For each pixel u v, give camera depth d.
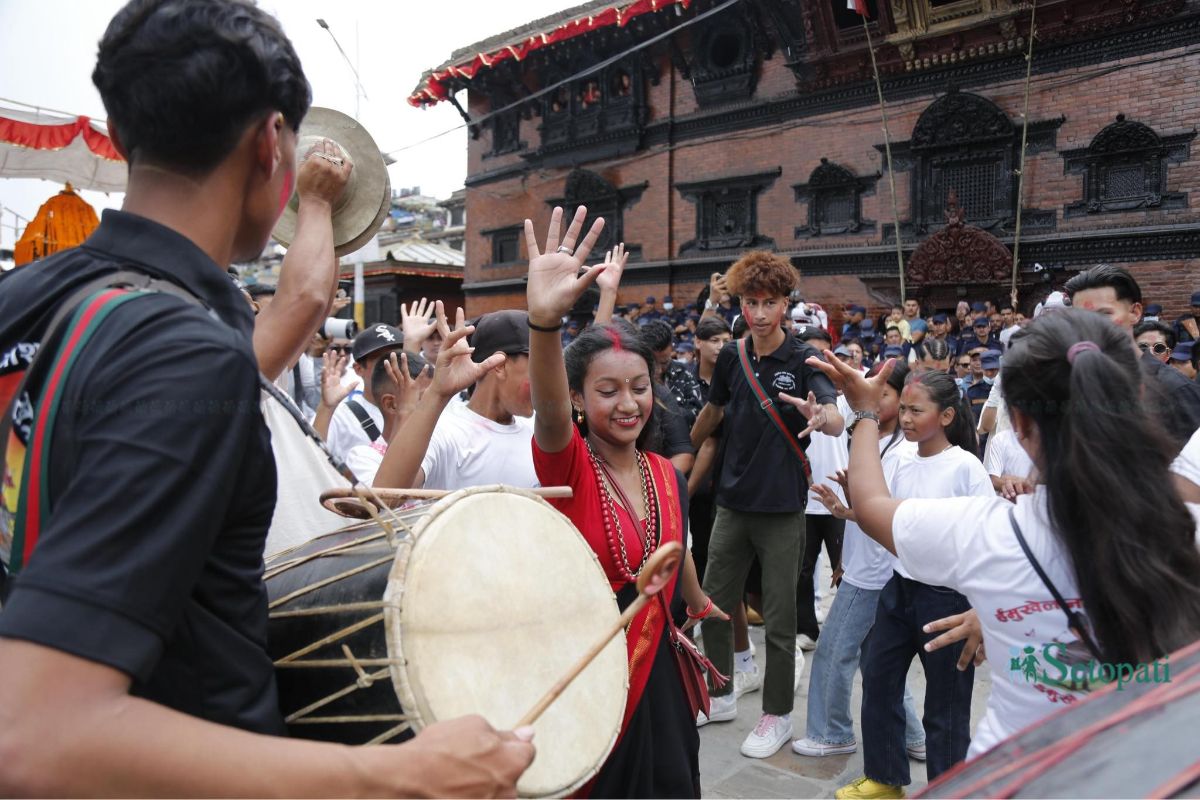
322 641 1.29
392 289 22.56
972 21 10.62
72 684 0.77
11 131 6.80
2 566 1.10
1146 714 0.89
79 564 0.80
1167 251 9.69
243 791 0.83
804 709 4.23
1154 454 1.42
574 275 1.95
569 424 2.03
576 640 1.52
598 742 1.49
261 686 1.05
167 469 0.85
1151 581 1.36
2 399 1.02
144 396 0.87
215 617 0.99
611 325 2.29
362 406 4.01
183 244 1.05
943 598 2.91
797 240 12.70
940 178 11.39
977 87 10.95
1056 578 1.51
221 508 0.90
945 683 2.93
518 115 16.66
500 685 1.33
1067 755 0.88
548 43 14.38
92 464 0.85
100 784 0.78
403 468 2.19
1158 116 9.65
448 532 1.35
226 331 0.96
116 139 1.11
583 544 1.62
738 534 3.85
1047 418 1.51
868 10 11.40
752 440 3.78
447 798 0.92
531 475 2.85
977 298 11.05
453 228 31.83
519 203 16.75
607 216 15.14
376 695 1.24
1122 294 3.38
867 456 1.99
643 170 14.55
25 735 0.75
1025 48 10.49
